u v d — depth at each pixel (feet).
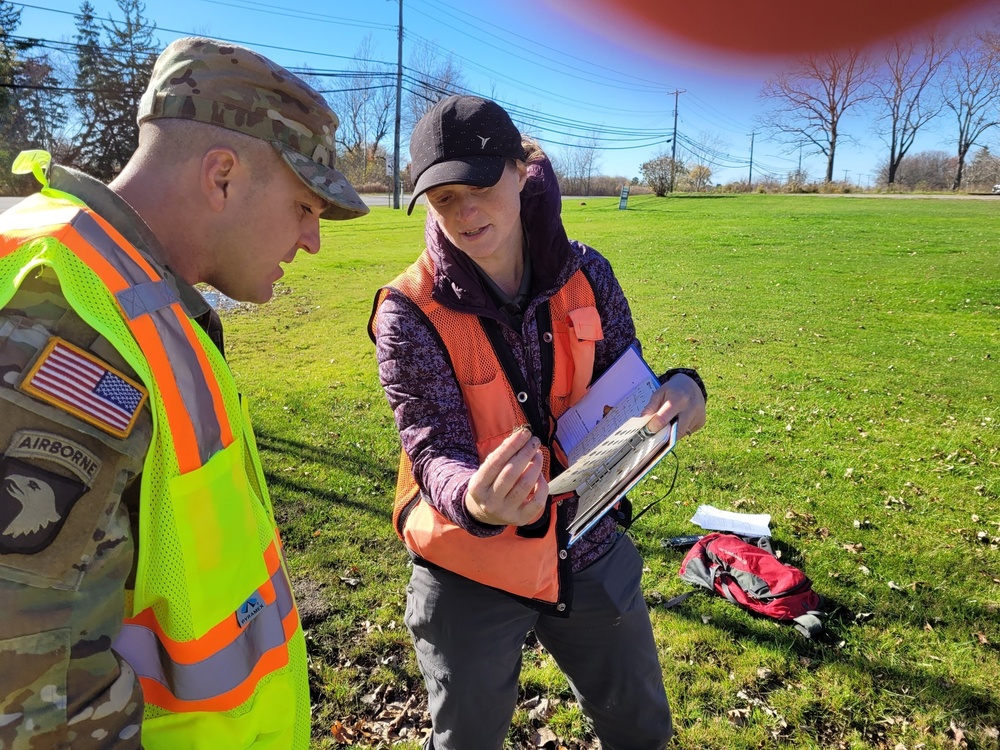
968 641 11.17
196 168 3.34
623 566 6.12
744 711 9.74
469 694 5.75
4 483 2.43
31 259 2.66
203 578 3.07
